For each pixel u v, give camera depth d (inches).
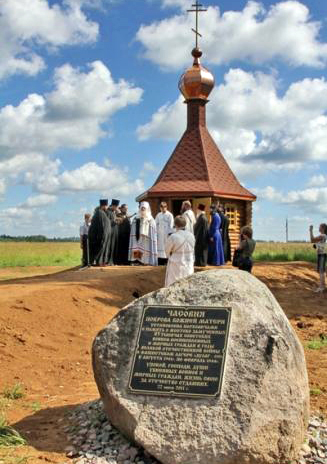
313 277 846.5
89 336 437.4
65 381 334.6
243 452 202.5
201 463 203.8
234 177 1143.6
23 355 369.1
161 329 231.8
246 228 545.6
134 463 212.7
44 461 212.7
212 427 207.5
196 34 1197.1
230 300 231.3
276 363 213.8
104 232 756.6
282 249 1398.9
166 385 220.2
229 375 215.8
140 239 802.8
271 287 761.0
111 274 656.4
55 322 439.2
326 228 731.4
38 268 1235.9
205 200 1047.6
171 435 209.0
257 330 221.3
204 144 1143.6
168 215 837.2
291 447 210.5
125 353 230.2
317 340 471.8
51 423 255.8
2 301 448.5
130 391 221.9
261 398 209.5
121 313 239.9
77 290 526.0
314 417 261.3
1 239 4360.2
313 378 339.0
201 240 815.1
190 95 1167.0
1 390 307.9
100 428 238.7
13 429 241.1
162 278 663.8
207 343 224.4
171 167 1122.7
